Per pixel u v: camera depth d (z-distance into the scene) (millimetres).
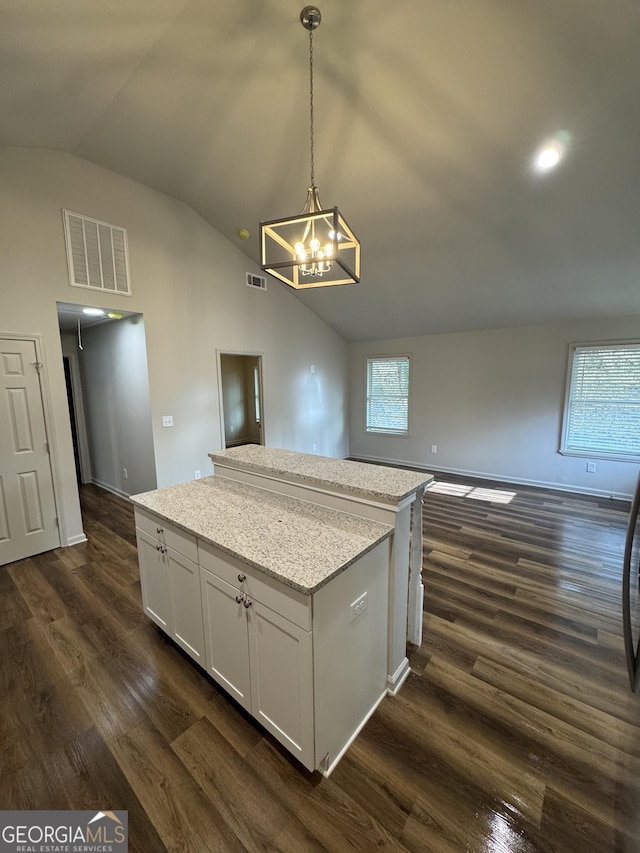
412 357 6172
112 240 3559
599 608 2463
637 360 4379
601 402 4637
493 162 2791
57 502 3342
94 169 3387
